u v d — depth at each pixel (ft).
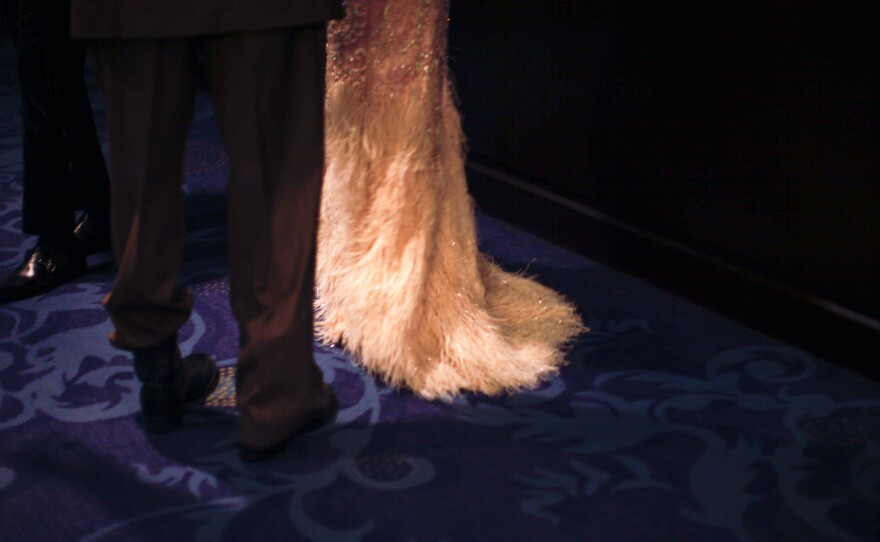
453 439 6.13
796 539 5.19
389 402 6.55
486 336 6.82
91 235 8.82
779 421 6.27
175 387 6.15
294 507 5.49
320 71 5.27
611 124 8.11
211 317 7.70
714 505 5.47
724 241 7.54
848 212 6.63
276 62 5.11
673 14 7.36
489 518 5.38
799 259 7.06
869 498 5.52
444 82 6.70
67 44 7.63
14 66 15.37
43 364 7.10
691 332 7.41
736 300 7.55
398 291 6.63
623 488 5.63
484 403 6.53
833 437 6.10
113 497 5.61
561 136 8.59
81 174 8.43
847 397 6.54
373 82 6.51
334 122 6.73
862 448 5.98
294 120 5.31
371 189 6.75
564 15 8.18
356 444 6.08
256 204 5.29
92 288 8.30
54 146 7.89
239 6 4.91
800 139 6.79
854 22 6.27
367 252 6.84
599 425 6.26
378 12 6.33
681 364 6.97
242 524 5.35
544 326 7.27
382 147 6.60
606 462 5.88
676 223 7.88
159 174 5.33
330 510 5.46
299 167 5.36
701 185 7.57
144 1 4.94
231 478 5.76
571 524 5.32
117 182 5.35
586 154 8.41
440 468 5.83
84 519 5.43
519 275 8.23
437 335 6.76
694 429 6.20
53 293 8.20
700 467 5.81
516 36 8.69
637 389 6.66
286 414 5.79
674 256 7.93
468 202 7.05
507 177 9.23
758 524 5.31
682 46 7.37
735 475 5.74
